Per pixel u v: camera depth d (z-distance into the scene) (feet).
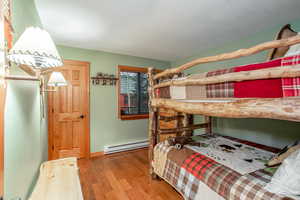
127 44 8.70
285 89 2.56
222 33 7.35
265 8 5.31
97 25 6.40
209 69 9.84
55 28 6.62
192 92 4.57
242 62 8.01
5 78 2.37
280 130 6.67
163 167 6.09
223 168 4.39
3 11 2.27
